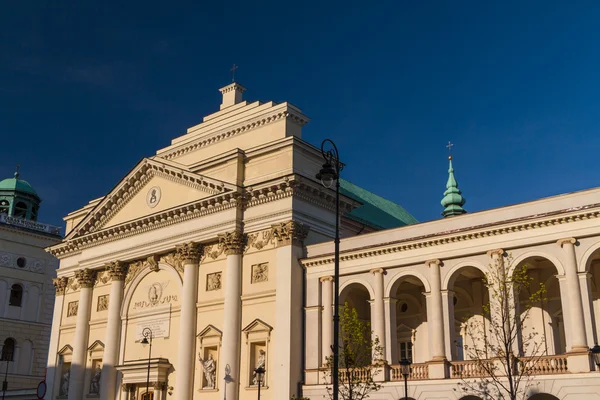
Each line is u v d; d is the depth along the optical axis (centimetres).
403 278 3862
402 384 3500
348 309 3756
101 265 5375
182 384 4388
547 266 3766
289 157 4331
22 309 7156
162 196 5028
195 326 4525
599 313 3575
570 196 3328
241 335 4244
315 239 4366
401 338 4378
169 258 4916
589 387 2947
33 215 8000
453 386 3338
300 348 4019
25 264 7288
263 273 4262
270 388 3991
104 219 5497
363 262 3938
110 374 4969
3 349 6919
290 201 4238
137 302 5066
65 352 5591
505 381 3170
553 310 3719
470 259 3544
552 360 3106
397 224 6038
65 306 5800
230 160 4566
